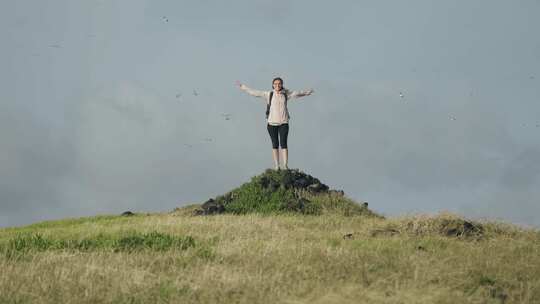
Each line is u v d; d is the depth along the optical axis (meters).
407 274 13.07
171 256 14.50
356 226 20.80
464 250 15.55
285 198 24.34
